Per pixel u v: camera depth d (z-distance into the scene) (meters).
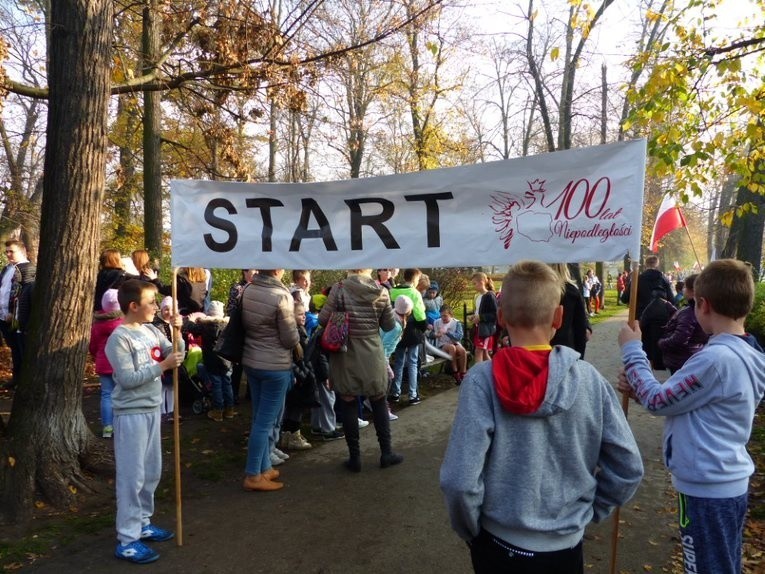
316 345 5.39
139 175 15.84
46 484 4.12
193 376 6.66
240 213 3.95
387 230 3.54
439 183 3.36
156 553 3.46
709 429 2.20
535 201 3.08
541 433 1.75
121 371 3.33
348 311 4.80
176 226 4.04
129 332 3.46
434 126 18.58
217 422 6.29
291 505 4.23
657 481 4.55
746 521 3.79
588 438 1.81
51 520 3.95
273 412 4.54
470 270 17.86
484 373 1.82
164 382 6.30
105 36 4.39
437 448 5.48
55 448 4.23
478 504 1.71
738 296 2.27
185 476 4.82
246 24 7.05
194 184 4.01
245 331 4.52
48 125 4.31
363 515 4.05
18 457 4.09
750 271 2.33
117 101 12.75
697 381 2.19
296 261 3.81
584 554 3.46
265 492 4.49
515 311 1.88
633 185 2.80
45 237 4.29
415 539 3.69
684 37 6.47
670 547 3.53
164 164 15.17
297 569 3.34
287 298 4.45
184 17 7.61
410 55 17.17
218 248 3.98
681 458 2.27
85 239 4.37
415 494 4.40
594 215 2.91
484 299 8.03
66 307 4.30
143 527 3.66
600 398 1.85
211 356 6.18
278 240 3.86
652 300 7.02
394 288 7.30
